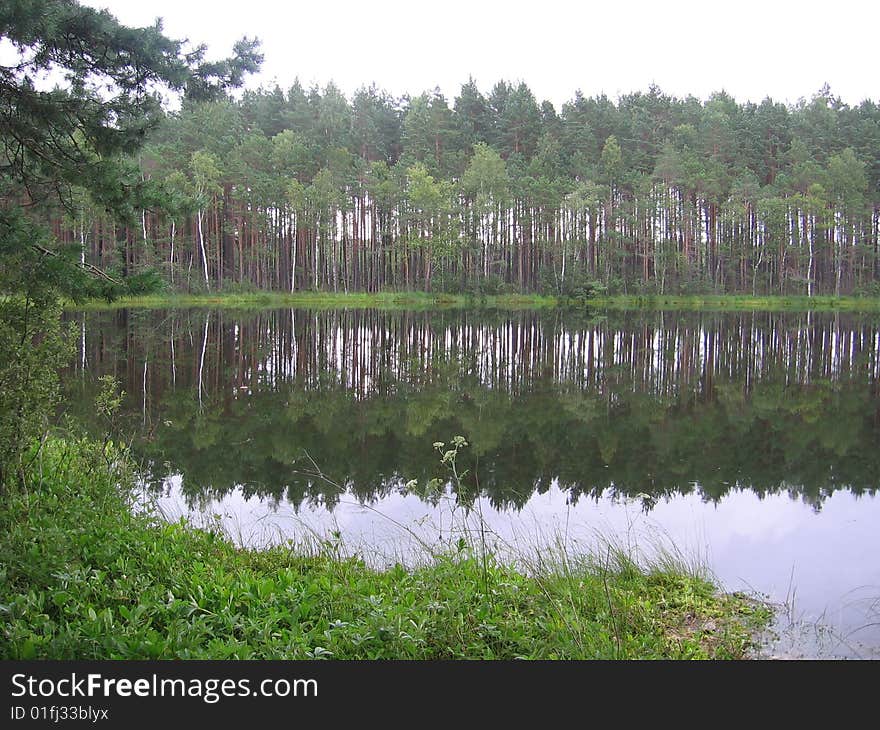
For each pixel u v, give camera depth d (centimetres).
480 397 1716
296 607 488
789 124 7869
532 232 7275
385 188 6688
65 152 674
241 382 1853
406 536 745
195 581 509
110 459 791
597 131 7706
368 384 1881
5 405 602
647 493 949
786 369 2261
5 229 600
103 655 411
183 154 6028
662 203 6969
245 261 7050
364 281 7381
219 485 958
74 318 3572
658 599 579
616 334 3506
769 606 573
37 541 538
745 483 1000
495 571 576
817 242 7356
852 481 1012
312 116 7781
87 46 659
